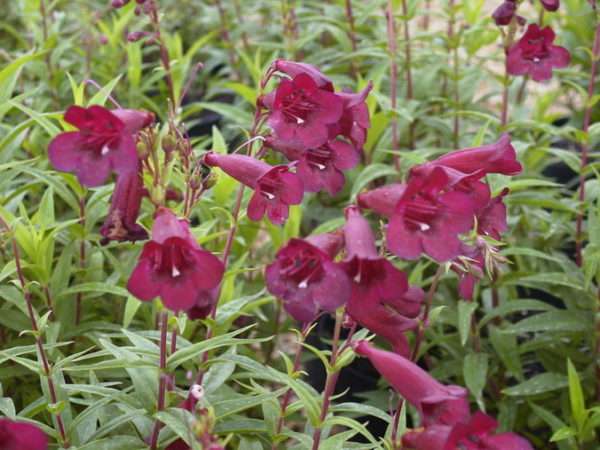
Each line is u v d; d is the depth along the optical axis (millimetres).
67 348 711
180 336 625
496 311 767
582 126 1198
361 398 922
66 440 594
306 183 564
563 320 759
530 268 896
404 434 517
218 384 636
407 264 858
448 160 552
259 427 619
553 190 924
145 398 592
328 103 552
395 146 897
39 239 670
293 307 500
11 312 697
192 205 571
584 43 1218
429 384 517
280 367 798
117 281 740
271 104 574
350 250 500
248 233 859
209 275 508
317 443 563
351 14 1071
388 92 1075
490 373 791
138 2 826
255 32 1348
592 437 702
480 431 492
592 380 775
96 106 500
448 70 1024
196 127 1352
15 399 720
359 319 548
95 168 509
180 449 594
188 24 1556
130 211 536
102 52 1202
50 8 1047
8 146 719
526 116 1035
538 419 806
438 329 857
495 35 1082
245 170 559
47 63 1019
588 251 738
